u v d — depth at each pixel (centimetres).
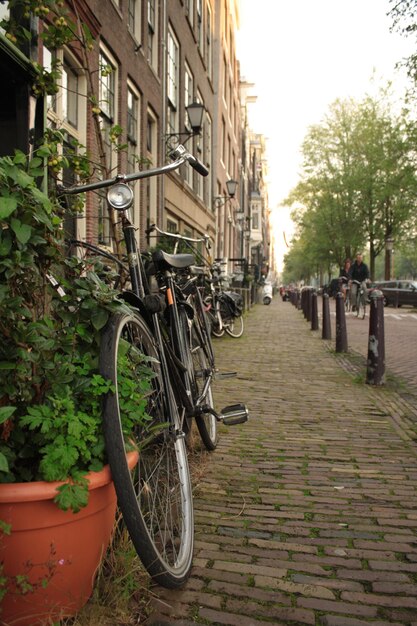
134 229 262
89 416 182
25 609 164
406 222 3506
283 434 417
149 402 234
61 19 354
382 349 619
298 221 4616
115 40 896
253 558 230
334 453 373
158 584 196
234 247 3312
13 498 158
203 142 2011
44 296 201
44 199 176
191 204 1744
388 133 3000
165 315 287
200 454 359
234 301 1076
